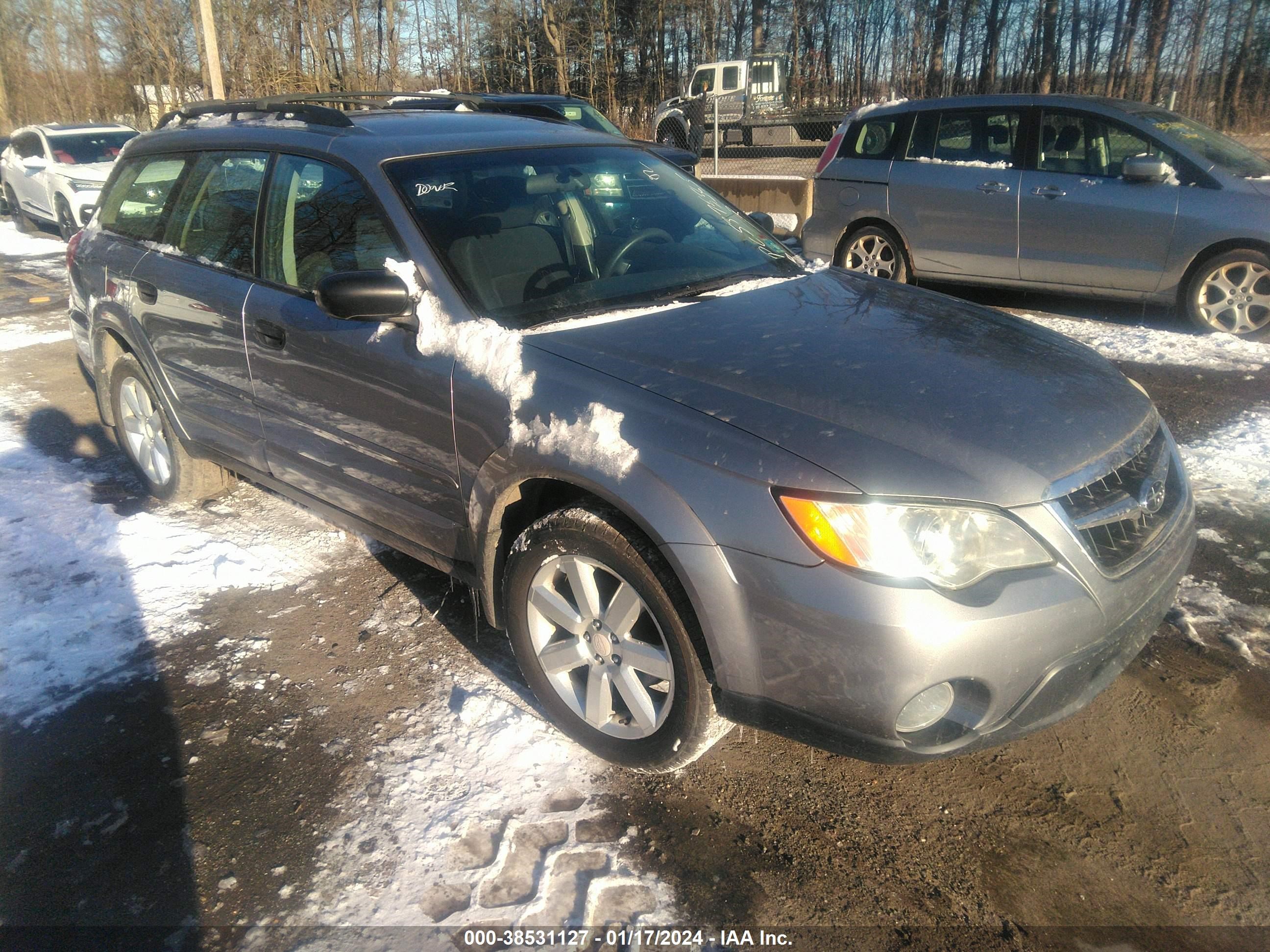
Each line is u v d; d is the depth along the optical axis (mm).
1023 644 2049
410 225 2908
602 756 2592
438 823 2416
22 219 14227
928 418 2248
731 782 2545
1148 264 6617
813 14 35031
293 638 3266
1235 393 5355
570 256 3082
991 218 7281
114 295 4180
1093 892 2166
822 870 2246
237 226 3555
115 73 31922
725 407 2293
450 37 33656
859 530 2043
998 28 30562
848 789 2508
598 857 2297
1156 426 2580
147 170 4242
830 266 3604
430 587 3578
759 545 2111
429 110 4039
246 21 26625
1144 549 2289
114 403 4512
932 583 2021
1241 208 6191
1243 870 2205
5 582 3672
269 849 2350
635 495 2252
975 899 2156
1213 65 25078
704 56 36031
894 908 2141
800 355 2539
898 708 2045
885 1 33156
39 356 7160
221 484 4402
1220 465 4383
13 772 2646
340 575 3691
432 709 2861
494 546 2725
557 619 2574
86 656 3184
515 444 2512
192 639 3273
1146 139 6613
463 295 2777
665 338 2637
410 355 2801
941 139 7629
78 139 13711
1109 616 2160
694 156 4199
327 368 3074
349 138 3250
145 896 2227
